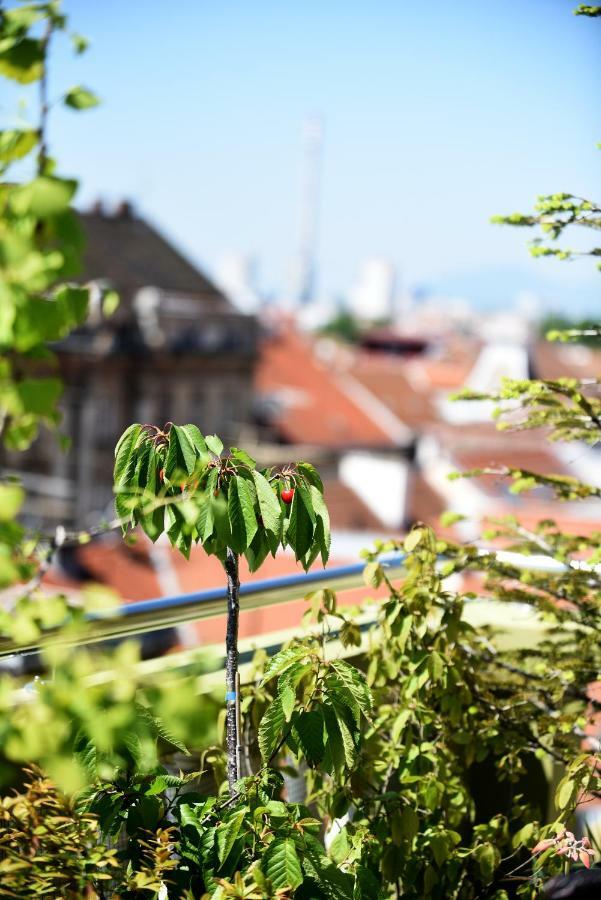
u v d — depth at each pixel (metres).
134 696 2.10
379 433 62.22
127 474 2.65
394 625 3.48
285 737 2.85
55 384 1.95
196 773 2.95
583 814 4.27
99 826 2.74
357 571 4.41
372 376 68.56
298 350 71.38
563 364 64.44
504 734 3.82
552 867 3.30
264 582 3.95
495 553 3.88
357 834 3.06
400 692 3.71
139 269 55.75
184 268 57.97
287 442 60.69
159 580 21.91
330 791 3.38
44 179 1.85
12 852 2.48
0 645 2.75
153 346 54.28
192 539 2.71
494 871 3.66
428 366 73.25
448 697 3.57
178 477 2.40
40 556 2.17
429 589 3.60
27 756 1.99
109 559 21.44
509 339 65.88
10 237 1.82
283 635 4.04
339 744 2.80
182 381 56.22
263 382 67.12
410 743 3.44
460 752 4.05
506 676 4.09
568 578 3.94
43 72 1.98
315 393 66.12
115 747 2.48
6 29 1.96
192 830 2.82
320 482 2.85
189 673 2.24
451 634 3.55
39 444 49.22
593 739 3.95
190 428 2.70
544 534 3.97
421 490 45.19
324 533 2.78
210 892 2.68
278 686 2.85
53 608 1.98
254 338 60.03
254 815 2.74
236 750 2.94
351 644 3.45
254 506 2.72
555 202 3.85
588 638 3.96
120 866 2.72
